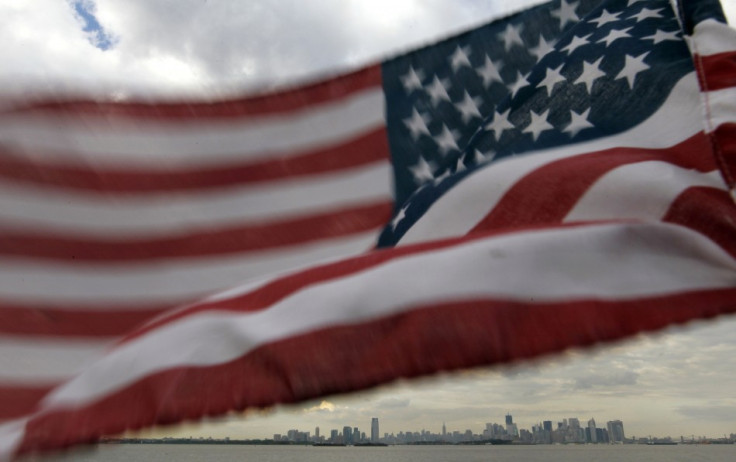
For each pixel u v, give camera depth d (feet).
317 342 8.97
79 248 15.61
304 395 8.73
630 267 8.79
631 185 9.92
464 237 9.56
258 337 9.46
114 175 16.39
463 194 11.57
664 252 9.04
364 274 9.43
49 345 14.57
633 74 12.43
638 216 9.71
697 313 8.38
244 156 17.29
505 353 8.14
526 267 8.71
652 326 8.21
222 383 9.43
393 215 16.25
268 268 16.01
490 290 8.55
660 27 13.08
